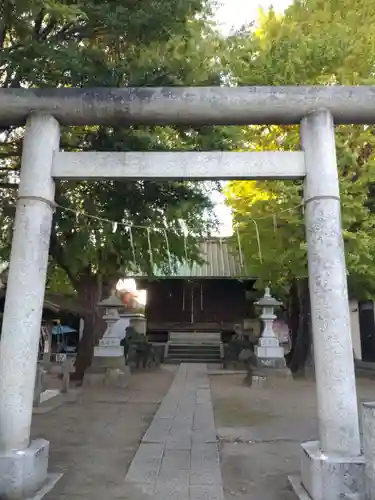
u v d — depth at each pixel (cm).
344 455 449
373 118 541
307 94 530
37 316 495
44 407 1017
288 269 1381
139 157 535
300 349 1778
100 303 1493
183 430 784
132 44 701
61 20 632
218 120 554
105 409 1024
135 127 798
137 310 3014
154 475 547
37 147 527
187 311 2756
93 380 1405
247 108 537
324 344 476
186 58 712
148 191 857
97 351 1456
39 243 506
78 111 539
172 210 874
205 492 493
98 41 704
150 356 2041
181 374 1727
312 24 1253
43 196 517
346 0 1260
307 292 1738
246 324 2320
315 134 523
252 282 2523
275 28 1216
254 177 531
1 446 455
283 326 2836
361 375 1814
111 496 480
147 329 2700
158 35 652
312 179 516
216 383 1520
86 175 530
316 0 1280
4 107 536
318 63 1080
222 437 751
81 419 907
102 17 609
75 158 534
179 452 645
